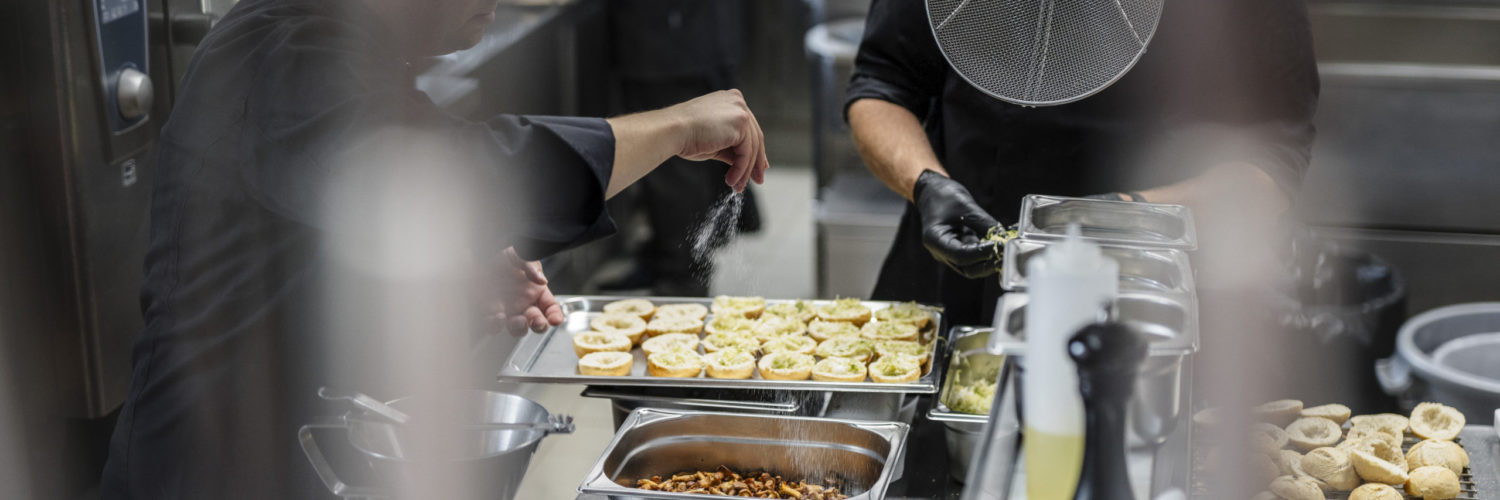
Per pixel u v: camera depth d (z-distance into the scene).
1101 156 1.84
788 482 1.47
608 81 4.36
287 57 1.14
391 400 1.39
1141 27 1.28
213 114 1.23
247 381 1.36
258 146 1.14
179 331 1.36
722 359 1.72
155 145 2.04
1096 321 0.84
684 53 4.18
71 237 1.86
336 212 1.12
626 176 1.24
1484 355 2.50
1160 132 1.81
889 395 1.58
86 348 1.92
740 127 1.37
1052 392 0.86
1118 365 0.81
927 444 1.50
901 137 1.88
